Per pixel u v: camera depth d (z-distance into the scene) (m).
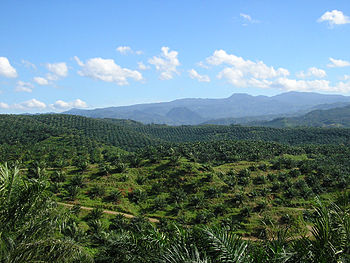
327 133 190.25
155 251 8.05
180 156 89.88
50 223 8.02
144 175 81.38
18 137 140.00
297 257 6.67
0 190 7.63
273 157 105.38
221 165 94.50
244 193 71.31
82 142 148.75
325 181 78.12
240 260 6.30
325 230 6.56
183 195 68.50
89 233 44.09
